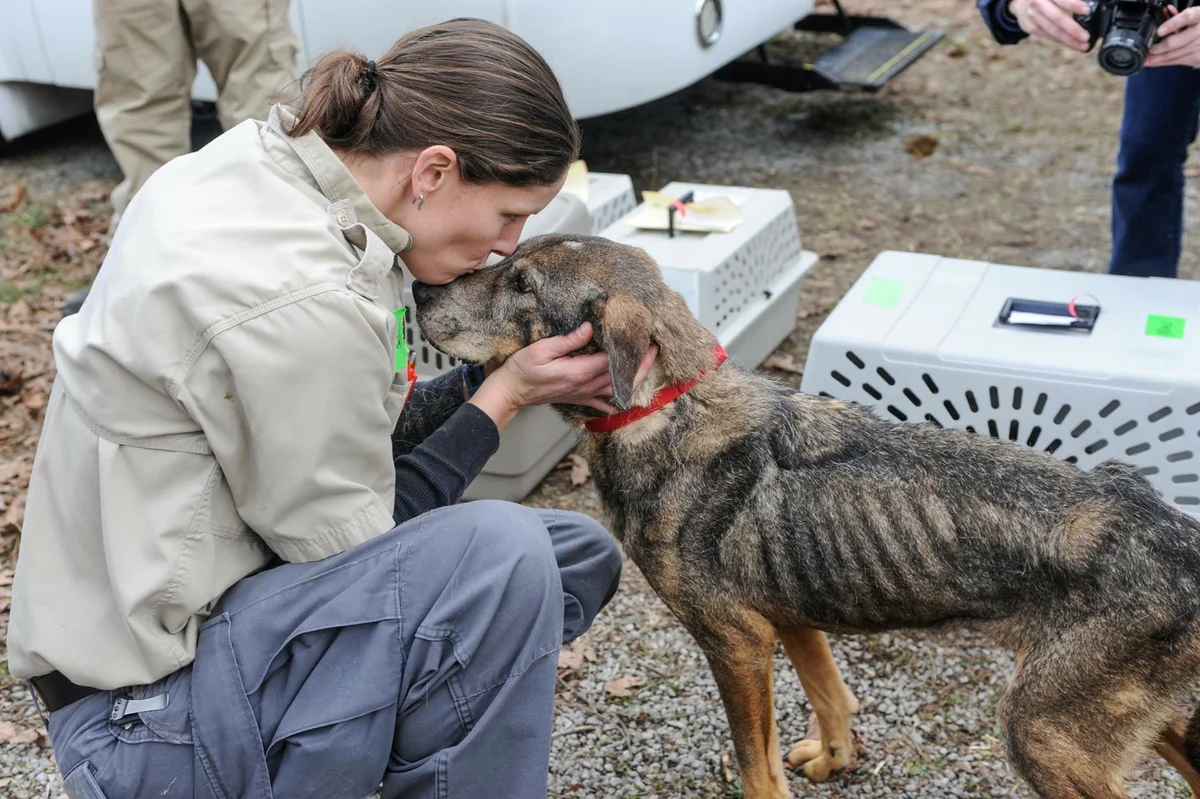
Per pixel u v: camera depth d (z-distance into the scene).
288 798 1.92
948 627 2.38
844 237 5.54
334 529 1.92
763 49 7.00
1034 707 2.22
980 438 2.39
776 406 2.51
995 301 3.60
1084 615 2.17
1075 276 3.72
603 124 7.16
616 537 2.65
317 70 2.01
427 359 3.56
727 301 4.01
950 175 6.24
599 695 2.99
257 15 4.68
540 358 2.29
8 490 3.76
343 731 1.90
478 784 2.01
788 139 6.83
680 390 2.49
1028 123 6.91
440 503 2.18
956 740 2.83
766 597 2.44
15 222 5.83
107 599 1.91
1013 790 2.67
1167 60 3.41
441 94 1.92
